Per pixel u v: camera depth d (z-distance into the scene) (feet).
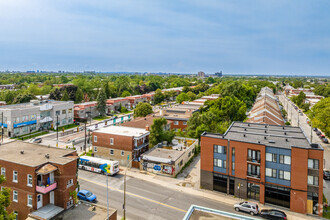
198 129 195.52
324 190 128.88
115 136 161.68
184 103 352.08
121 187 127.03
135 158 162.09
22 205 88.58
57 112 271.08
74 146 199.00
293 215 104.06
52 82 631.97
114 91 504.43
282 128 153.79
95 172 146.20
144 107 284.00
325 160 174.70
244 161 117.19
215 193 123.85
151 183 133.59
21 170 87.66
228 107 268.00
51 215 81.71
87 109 331.77
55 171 88.43
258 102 346.54
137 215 100.63
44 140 215.31
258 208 106.32
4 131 222.28
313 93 632.38
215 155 124.98
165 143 179.11
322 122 217.97
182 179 140.56
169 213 102.99
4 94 367.04
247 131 144.46
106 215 84.07
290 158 107.96
